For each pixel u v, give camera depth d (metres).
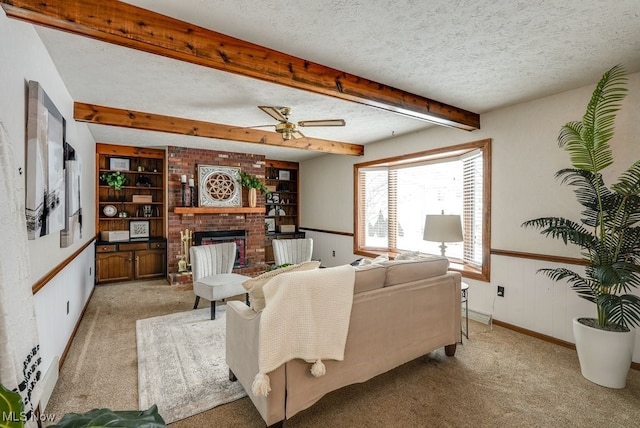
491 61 2.33
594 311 2.71
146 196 5.62
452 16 1.79
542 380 2.29
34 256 1.84
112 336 3.05
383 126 4.15
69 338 2.84
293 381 1.74
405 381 2.28
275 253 4.74
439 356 2.67
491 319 3.45
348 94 2.54
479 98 3.08
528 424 1.83
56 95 2.40
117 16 1.66
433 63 2.36
